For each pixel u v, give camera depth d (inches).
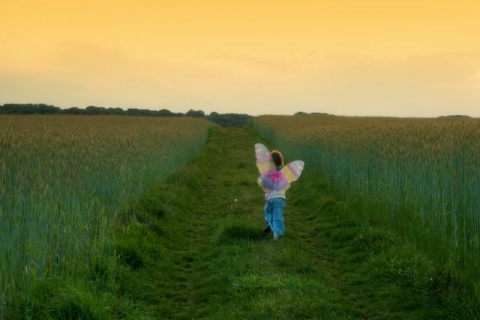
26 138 586.6
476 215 383.6
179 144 1055.6
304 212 627.5
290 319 279.4
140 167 663.8
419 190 481.7
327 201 617.3
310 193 693.9
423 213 439.8
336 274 387.2
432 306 301.7
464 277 317.1
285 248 423.2
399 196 507.2
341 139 843.4
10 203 330.6
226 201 682.8
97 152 569.0
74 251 351.3
